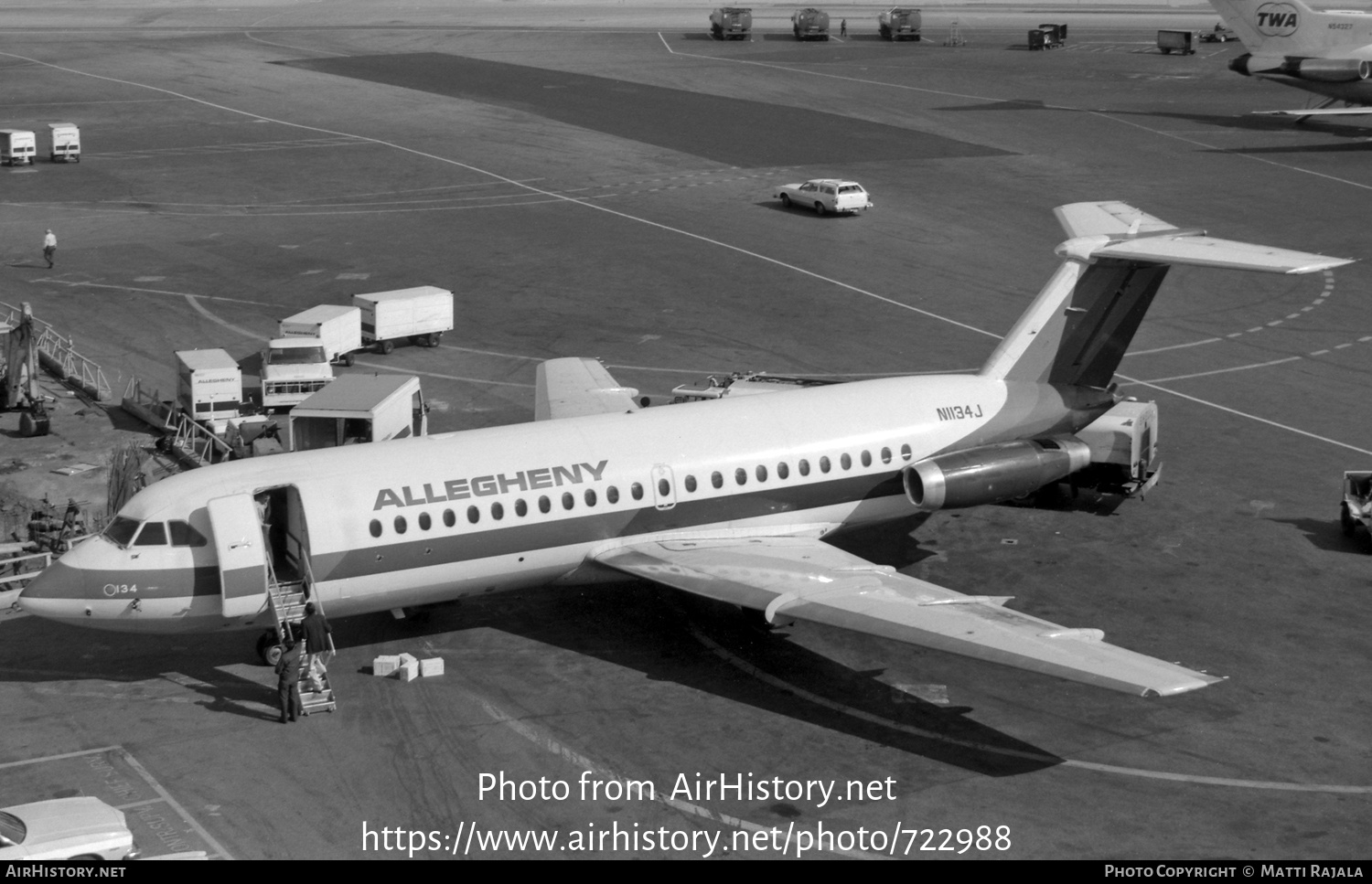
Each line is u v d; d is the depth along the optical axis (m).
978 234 77.12
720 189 87.62
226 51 160.25
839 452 35.12
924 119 112.06
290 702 29.09
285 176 91.50
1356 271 69.44
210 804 26.09
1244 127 108.75
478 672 31.81
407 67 145.25
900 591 30.89
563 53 158.00
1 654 32.75
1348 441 47.81
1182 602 35.50
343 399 41.47
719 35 172.25
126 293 65.25
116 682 31.25
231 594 29.92
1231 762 27.67
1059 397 38.00
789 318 62.34
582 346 58.38
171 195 85.94
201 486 30.75
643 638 33.72
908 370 55.19
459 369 55.38
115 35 183.75
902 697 30.66
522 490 31.98
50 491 42.75
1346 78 98.00
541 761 27.83
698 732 28.97
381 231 77.50
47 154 97.94
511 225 78.81
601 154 98.56
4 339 53.06
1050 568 37.81
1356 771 27.36
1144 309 38.28
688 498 33.53
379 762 27.70
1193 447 47.25
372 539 30.50
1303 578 37.00
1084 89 129.88
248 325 60.75
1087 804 26.14
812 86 129.62
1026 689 30.95
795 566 32.31
